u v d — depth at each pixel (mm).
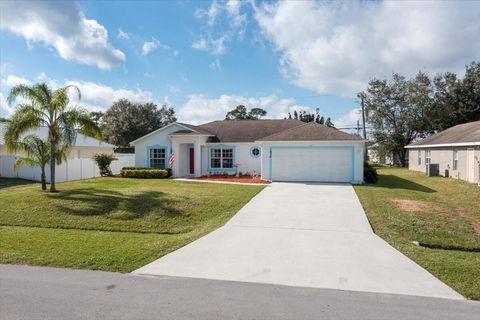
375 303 4711
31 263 6441
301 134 20391
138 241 8211
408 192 15844
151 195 13883
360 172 19375
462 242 8500
